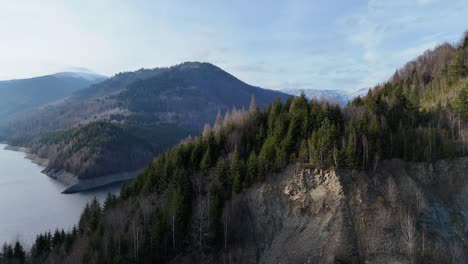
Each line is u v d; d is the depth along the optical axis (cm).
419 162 8681
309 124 9656
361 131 8869
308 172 8669
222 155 10331
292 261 7688
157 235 8094
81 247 8494
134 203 9500
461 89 11306
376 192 8069
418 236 7312
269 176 9075
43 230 12825
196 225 8469
